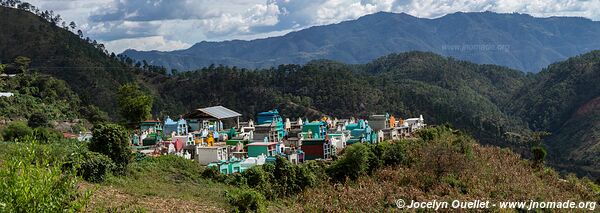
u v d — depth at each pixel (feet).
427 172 148.97
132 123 216.95
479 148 203.21
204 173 128.47
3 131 166.50
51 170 46.57
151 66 563.07
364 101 437.99
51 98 331.57
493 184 149.79
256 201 104.22
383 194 128.98
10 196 41.52
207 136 181.37
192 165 133.49
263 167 129.90
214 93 453.17
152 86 495.41
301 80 466.70
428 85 613.93
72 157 72.13
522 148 394.11
